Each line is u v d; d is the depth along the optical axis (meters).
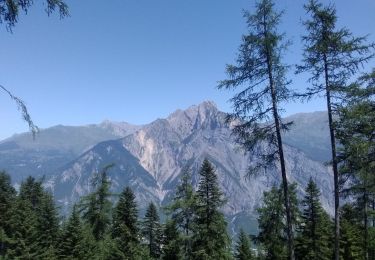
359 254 49.38
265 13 19.97
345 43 20.77
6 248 57.03
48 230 57.06
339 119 21.56
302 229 47.91
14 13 10.22
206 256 41.38
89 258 49.59
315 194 47.78
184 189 43.38
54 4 10.41
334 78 21.50
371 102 21.92
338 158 22.50
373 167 22.03
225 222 43.22
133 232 48.84
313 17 21.55
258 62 20.47
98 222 51.00
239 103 20.78
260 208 43.47
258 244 46.19
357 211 34.84
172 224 47.16
